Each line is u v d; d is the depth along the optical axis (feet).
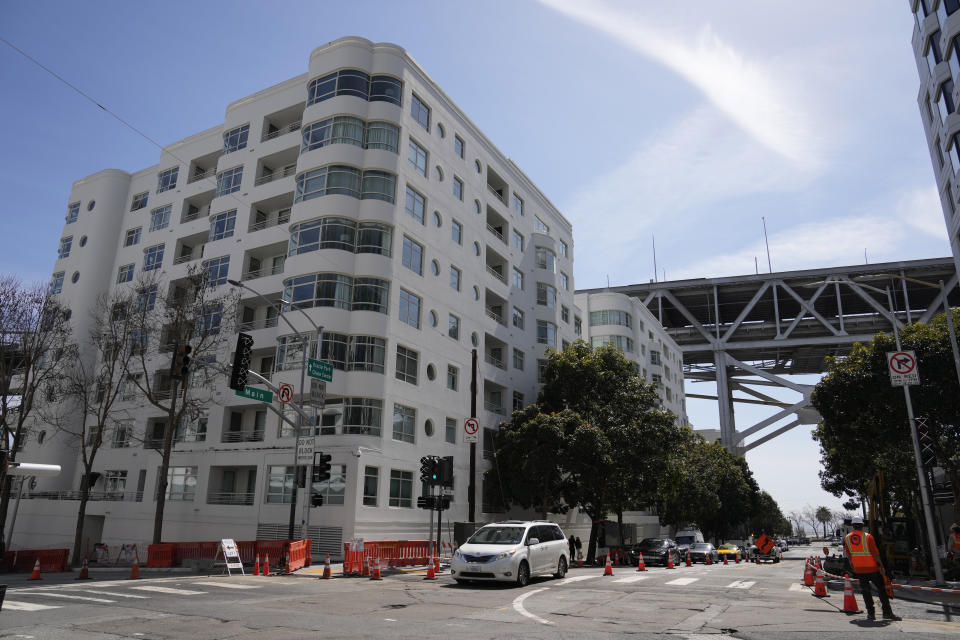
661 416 126.93
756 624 36.11
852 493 180.04
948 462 85.66
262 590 51.42
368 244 111.04
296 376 105.50
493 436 137.18
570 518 155.63
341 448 99.91
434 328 121.80
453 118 138.21
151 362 132.98
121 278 153.69
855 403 85.05
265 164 134.21
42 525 134.41
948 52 108.06
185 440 122.31
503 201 157.89
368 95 119.34
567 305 182.29
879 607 44.01
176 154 153.79
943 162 119.96
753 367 279.28
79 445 139.85
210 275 131.44
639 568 81.92
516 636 31.63
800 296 278.05
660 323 255.70
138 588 51.98
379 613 39.14
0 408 124.77
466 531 95.76
